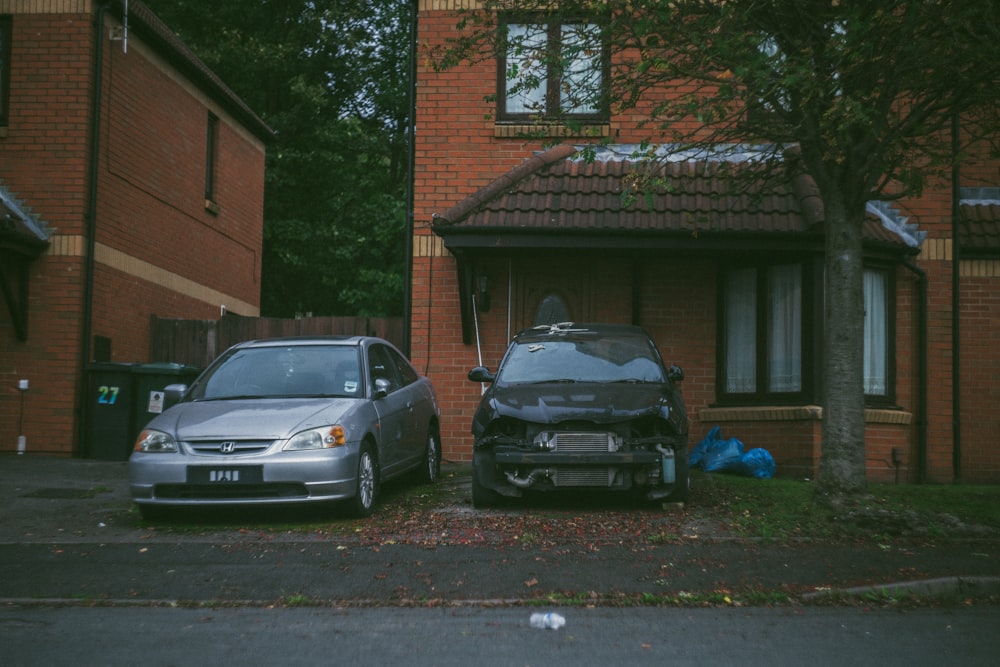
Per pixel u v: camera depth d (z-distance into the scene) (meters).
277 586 6.29
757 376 12.39
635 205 11.95
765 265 12.41
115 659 4.70
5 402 13.75
